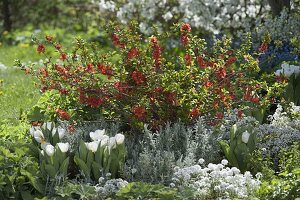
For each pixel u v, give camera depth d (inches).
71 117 340.5
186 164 291.3
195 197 266.8
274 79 395.9
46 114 350.9
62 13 870.4
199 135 316.5
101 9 713.0
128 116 333.1
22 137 336.8
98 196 269.4
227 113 348.5
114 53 340.5
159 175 288.2
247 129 311.6
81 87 329.1
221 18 600.4
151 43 333.7
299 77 401.1
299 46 438.0
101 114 339.9
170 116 334.3
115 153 293.6
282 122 349.7
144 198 262.2
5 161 279.0
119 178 286.2
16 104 449.7
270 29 536.4
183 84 334.3
